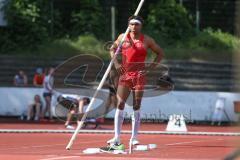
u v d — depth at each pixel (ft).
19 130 110.63
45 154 65.26
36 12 214.69
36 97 148.56
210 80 198.08
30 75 193.16
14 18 210.59
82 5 226.58
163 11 226.58
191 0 235.61
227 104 148.36
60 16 224.94
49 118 147.54
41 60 198.18
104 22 224.94
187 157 62.08
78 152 68.23
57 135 100.73
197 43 218.18
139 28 66.18
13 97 155.53
